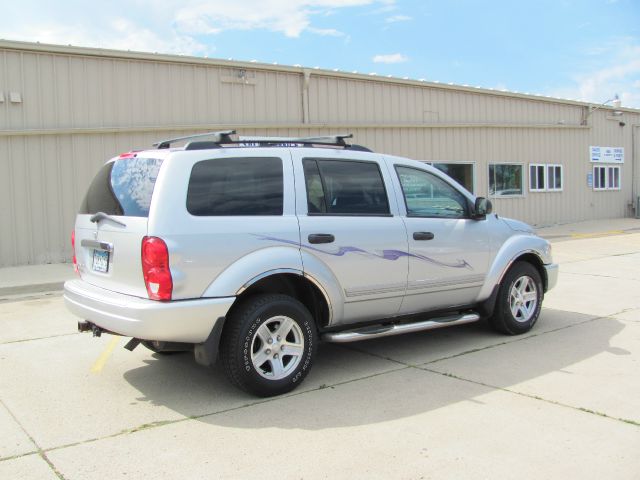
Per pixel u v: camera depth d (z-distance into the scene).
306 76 15.19
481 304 6.28
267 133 14.70
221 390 4.89
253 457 3.66
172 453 3.73
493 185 20.34
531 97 21.17
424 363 5.53
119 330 4.35
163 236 4.26
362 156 5.47
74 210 12.13
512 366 5.39
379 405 4.48
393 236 5.38
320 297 5.04
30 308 8.35
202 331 4.36
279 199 4.84
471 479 3.34
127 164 4.83
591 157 23.77
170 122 13.23
